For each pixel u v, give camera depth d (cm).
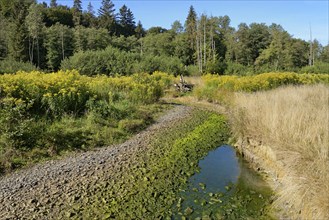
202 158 903
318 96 1238
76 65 4338
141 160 868
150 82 1997
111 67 4262
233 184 719
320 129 682
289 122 762
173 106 1881
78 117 1188
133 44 8050
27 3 8519
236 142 1009
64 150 911
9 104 942
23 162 802
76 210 582
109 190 669
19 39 5653
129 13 11206
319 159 546
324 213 453
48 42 5925
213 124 1334
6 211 574
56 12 9031
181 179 740
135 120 1302
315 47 8138
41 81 1188
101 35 6912
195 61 6606
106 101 1411
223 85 2112
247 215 577
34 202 609
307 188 514
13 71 3047
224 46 7706
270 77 2109
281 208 575
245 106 1103
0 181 702
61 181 709
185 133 1189
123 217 560
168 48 7294
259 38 8112
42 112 1106
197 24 6253
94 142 1000
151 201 623
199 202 627
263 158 809
